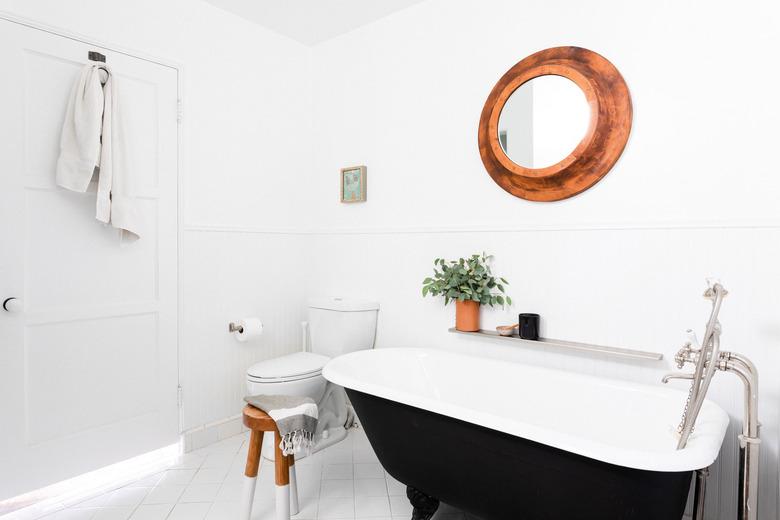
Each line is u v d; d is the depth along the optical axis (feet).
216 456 8.17
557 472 4.49
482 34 7.82
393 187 9.05
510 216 7.57
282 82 9.87
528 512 4.88
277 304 9.83
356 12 8.94
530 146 7.23
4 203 6.34
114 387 7.45
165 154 8.00
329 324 9.23
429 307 8.57
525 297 7.41
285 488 5.82
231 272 9.00
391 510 6.56
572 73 6.78
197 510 6.49
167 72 8.01
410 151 8.79
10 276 6.40
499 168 7.54
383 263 9.20
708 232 5.89
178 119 8.18
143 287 7.76
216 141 8.74
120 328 7.50
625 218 6.50
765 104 5.53
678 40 6.06
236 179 9.08
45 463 6.74
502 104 7.48
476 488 5.24
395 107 8.98
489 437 4.88
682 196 6.07
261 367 7.92
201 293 8.55
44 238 6.70
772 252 5.50
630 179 6.45
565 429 6.27
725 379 5.78
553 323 7.13
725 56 5.76
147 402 7.84
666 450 5.40
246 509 6.04
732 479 5.74
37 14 6.55
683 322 6.07
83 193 7.05
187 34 8.29
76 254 7.00
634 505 4.16
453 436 5.20
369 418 6.07
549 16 7.10
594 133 6.59
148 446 7.86
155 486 7.14
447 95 8.27
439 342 8.45
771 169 5.50
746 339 5.66
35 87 6.57
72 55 6.87
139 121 7.65
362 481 7.37
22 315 6.50
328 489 7.11
